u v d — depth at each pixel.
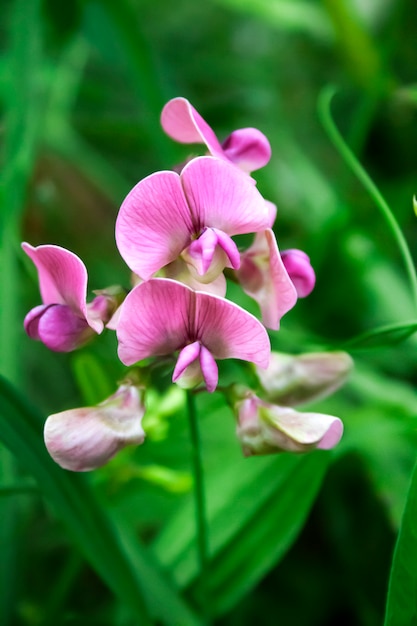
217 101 0.58
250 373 0.32
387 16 0.57
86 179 0.55
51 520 0.40
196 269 0.29
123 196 0.52
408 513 0.30
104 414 0.30
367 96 0.50
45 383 0.46
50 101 0.53
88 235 0.54
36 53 0.44
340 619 0.39
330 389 0.32
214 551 0.35
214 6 0.67
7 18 0.58
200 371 0.30
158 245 0.29
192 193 0.29
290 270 0.31
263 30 0.66
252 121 0.56
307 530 0.40
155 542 0.36
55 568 0.40
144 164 0.58
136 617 0.32
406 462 0.39
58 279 0.30
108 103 0.62
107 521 0.32
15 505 0.35
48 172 0.54
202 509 0.32
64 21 0.49
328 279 0.45
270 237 0.30
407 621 0.30
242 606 0.39
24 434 0.32
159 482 0.36
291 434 0.30
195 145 0.48
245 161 0.31
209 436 0.38
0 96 0.46
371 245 0.45
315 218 0.49
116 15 0.45
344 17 0.48
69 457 0.29
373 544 0.40
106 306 0.30
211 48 0.65
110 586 0.32
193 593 0.35
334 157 0.58
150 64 0.46
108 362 0.38
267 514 0.34
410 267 0.33
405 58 0.57
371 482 0.39
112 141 0.57
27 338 0.47
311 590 0.39
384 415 0.38
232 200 0.29
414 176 0.47
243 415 0.30
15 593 0.35
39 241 0.53
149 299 0.29
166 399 0.36
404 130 0.54
